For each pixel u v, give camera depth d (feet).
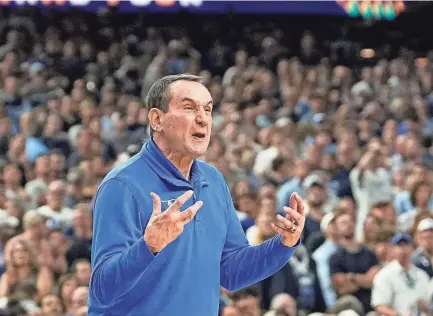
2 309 41.70
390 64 100.89
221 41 106.93
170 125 19.80
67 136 71.26
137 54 99.76
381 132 80.74
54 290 43.65
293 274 45.70
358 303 42.65
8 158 65.77
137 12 107.65
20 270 43.70
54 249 46.62
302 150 72.84
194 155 19.88
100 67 94.27
